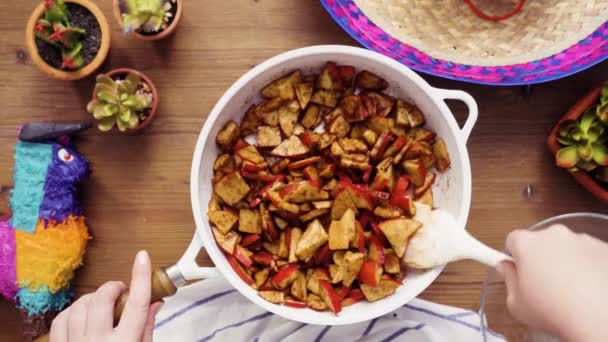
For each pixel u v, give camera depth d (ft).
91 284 2.93
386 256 2.67
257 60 2.89
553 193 2.92
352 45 2.91
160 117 2.90
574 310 1.92
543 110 2.92
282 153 2.73
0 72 2.90
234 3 2.89
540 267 2.03
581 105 2.77
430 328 2.90
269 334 2.89
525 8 2.85
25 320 2.86
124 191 2.91
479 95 2.92
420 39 2.83
